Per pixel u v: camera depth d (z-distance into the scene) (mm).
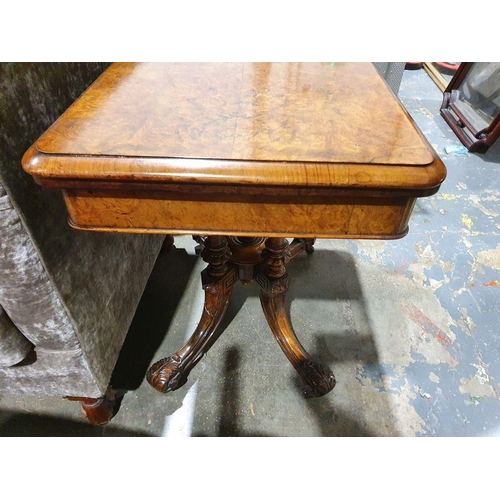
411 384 833
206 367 852
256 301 1003
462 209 1325
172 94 450
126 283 773
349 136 384
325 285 1050
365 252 1159
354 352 890
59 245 517
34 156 348
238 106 432
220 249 662
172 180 342
